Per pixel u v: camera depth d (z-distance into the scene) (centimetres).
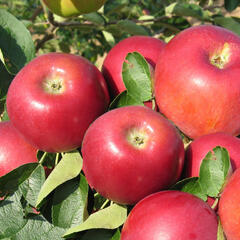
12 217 33
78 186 33
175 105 32
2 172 34
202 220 27
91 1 39
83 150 30
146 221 27
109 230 31
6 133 35
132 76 35
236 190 27
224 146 31
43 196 31
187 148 33
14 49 41
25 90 32
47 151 33
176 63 32
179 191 28
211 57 32
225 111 31
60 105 31
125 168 28
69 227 32
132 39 39
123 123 29
